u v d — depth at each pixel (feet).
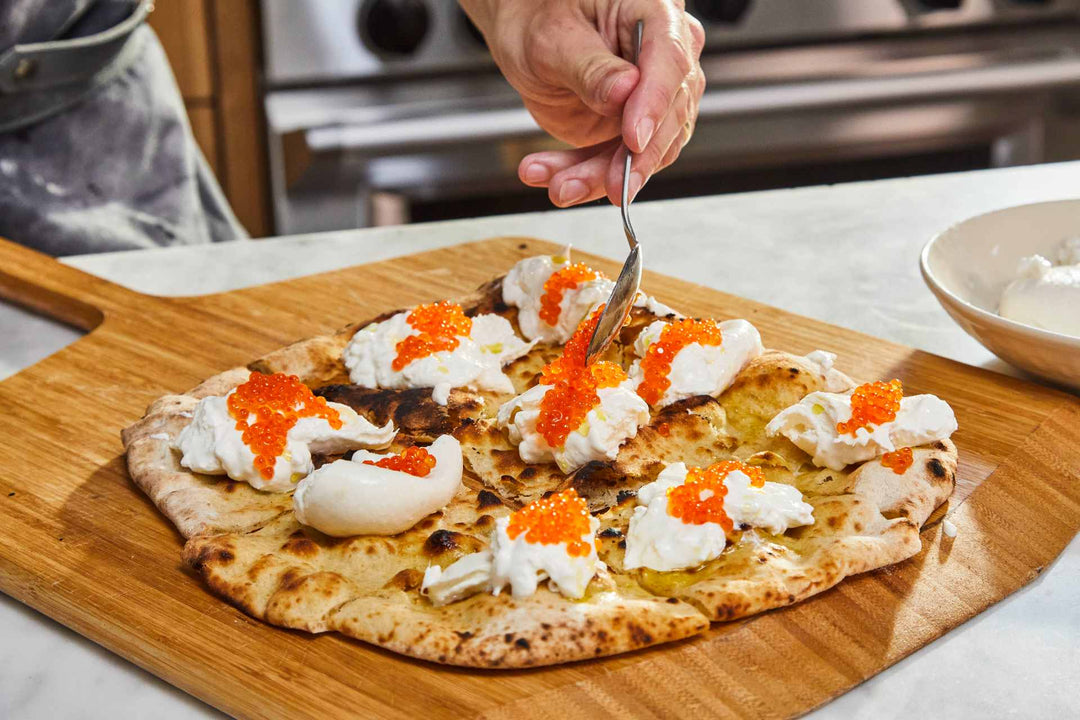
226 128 4.00
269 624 1.66
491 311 2.33
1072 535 1.83
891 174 4.19
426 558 1.76
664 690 1.56
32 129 3.02
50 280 2.53
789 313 2.42
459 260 2.68
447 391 2.09
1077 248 2.29
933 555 1.77
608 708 1.53
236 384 2.12
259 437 1.89
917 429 1.90
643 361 2.09
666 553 1.73
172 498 1.86
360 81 3.85
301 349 2.23
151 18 3.76
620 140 2.17
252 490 1.90
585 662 1.60
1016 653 1.63
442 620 1.65
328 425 1.94
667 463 1.95
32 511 1.88
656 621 1.62
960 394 2.15
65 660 1.68
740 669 1.59
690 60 2.07
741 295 2.58
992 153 4.14
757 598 1.65
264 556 1.75
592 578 1.68
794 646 1.62
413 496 1.78
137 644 1.64
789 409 1.94
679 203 3.03
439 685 1.57
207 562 1.72
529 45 2.25
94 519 1.86
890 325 2.46
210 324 2.42
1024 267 2.20
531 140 3.71
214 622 1.67
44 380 2.23
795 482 1.90
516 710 1.53
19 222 3.00
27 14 2.92
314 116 3.63
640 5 2.11
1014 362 2.14
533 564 1.65
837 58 3.98
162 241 3.17
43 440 2.06
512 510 1.88
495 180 3.80
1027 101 4.00
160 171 3.19
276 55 3.76
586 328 2.06
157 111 3.17
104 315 2.43
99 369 2.26
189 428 1.94
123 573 1.75
